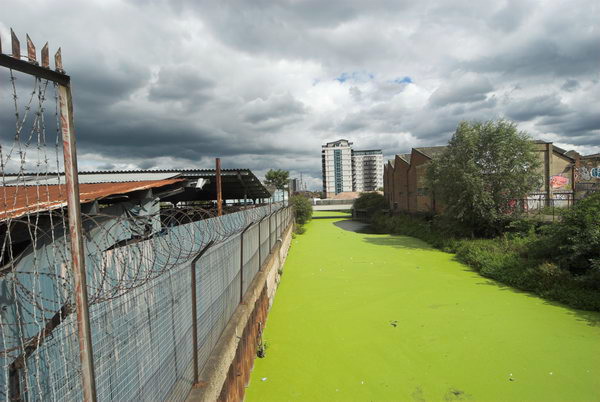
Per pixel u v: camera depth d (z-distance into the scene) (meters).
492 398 6.26
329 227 41.28
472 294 12.13
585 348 7.91
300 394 6.47
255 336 7.97
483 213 20.20
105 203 7.08
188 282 4.30
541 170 27.59
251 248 8.98
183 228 4.37
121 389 2.70
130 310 2.89
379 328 9.32
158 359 3.39
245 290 7.94
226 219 6.54
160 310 3.49
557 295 11.26
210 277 5.14
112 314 2.62
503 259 15.05
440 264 17.30
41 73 1.54
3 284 1.92
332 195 99.06
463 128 21.66
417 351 8.02
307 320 10.00
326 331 9.20
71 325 2.25
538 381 6.72
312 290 13.02
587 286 11.26
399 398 6.33
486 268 14.86
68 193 1.75
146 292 3.19
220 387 4.78
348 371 7.25
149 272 3.14
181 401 3.87
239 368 6.17
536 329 9.02
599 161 29.27
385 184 50.34
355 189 140.25
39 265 3.30
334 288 13.19
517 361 7.46
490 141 20.92
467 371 7.16
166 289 3.65
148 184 7.23
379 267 16.73
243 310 6.84
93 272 2.62
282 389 6.64
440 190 22.67
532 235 17.38
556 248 13.33
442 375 7.04
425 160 31.88
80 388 2.31
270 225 13.53
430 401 6.23
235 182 15.48
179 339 3.95
